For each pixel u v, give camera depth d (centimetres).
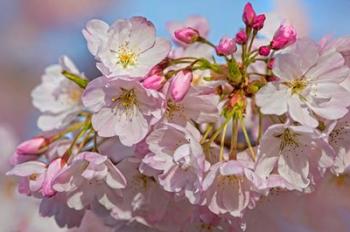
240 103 47
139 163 48
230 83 47
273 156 46
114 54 47
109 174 47
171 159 46
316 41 47
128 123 46
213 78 47
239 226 47
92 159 46
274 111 45
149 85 46
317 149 46
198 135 46
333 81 46
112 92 46
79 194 48
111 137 48
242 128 47
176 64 48
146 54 47
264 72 49
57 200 49
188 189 46
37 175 48
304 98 46
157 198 49
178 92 45
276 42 46
